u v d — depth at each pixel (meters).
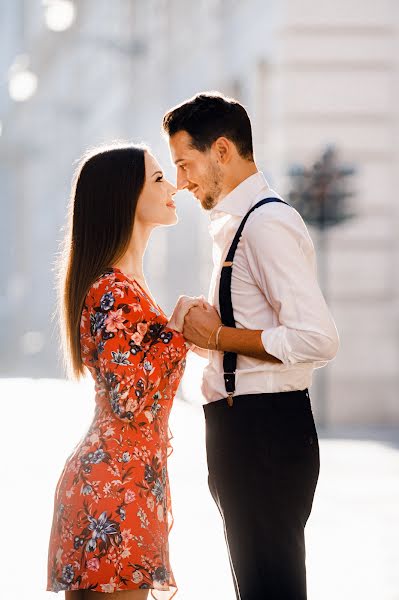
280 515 5.54
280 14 19.17
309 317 5.39
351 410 18.84
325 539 10.05
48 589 5.63
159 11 30.03
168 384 5.71
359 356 18.89
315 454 5.65
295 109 19.08
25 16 62.06
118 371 5.54
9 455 14.98
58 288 6.05
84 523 5.52
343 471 13.44
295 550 5.55
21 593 8.33
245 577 5.59
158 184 5.84
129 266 5.84
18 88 36.09
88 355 5.74
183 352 5.68
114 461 5.55
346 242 19.00
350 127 19.09
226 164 5.66
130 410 5.55
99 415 5.66
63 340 5.84
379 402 18.88
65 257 5.87
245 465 5.55
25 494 12.05
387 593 8.26
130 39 33.28
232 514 5.61
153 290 30.47
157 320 5.69
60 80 49.94
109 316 5.59
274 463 5.53
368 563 9.18
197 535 10.30
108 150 5.82
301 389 5.61
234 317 5.59
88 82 43.72
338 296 18.98
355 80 19.11
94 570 5.49
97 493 5.53
